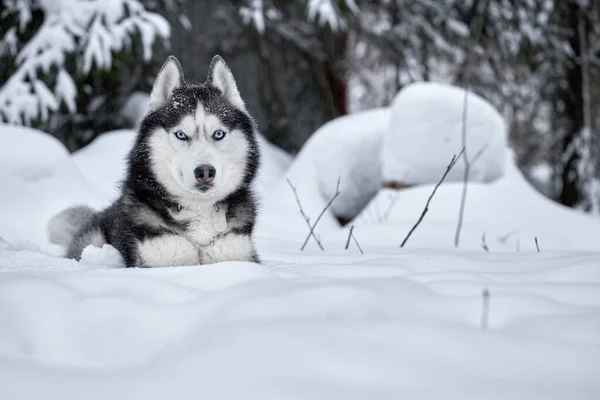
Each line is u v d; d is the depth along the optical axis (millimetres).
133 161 3875
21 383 1736
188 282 2830
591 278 3309
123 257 3857
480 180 7895
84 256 3799
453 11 13742
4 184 6184
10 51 10414
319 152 9062
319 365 1813
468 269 3791
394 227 6551
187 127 3639
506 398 1624
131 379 1761
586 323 2229
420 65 13797
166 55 12852
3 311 2307
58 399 1651
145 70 12469
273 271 3107
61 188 6488
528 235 6805
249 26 14148
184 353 1938
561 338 2129
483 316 2258
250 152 3947
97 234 4293
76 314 2293
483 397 1630
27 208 6094
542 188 16359
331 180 8859
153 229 3740
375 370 1784
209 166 3484
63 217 5070
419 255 4418
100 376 1796
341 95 15742
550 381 1746
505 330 2170
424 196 7473
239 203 3934
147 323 2258
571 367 1838
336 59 15391
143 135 3822
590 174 13719
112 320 2275
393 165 8047
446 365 1846
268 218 7691
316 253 4820
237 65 14555
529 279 3311
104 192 7488
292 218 7848
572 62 14312
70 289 2520
